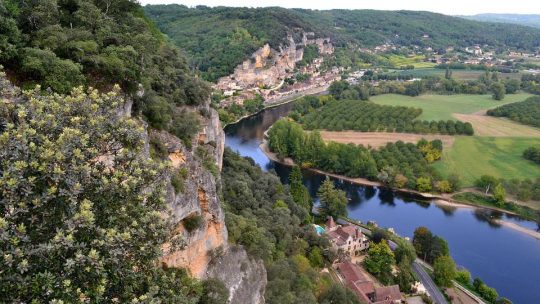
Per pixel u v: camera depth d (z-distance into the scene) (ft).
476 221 420.36
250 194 307.99
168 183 123.95
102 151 86.22
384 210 437.58
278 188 358.64
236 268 167.73
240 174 348.38
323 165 534.78
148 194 88.58
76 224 65.41
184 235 136.36
